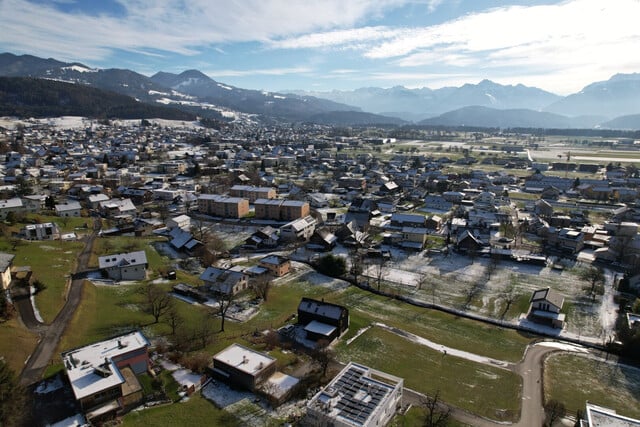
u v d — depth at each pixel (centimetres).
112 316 7306
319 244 12250
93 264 9781
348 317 7850
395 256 11644
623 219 15012
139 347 5616
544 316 8000
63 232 12181
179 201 17350
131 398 5078
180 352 6200
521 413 5384
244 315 7844
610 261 11088
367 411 4656
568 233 12038
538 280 10012
